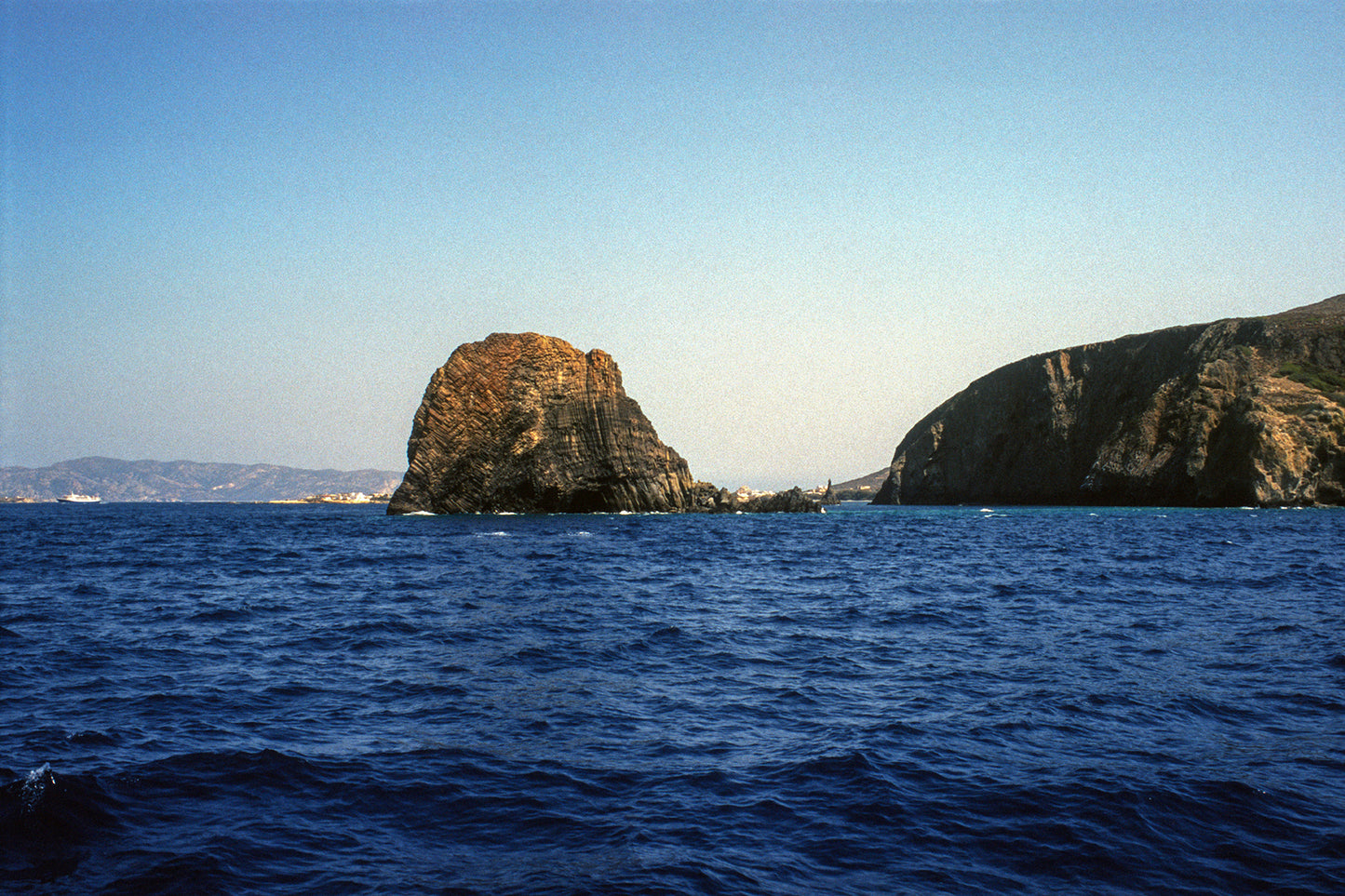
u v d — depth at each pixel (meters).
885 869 9.23
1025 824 10.39
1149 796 11.21
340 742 13.84
